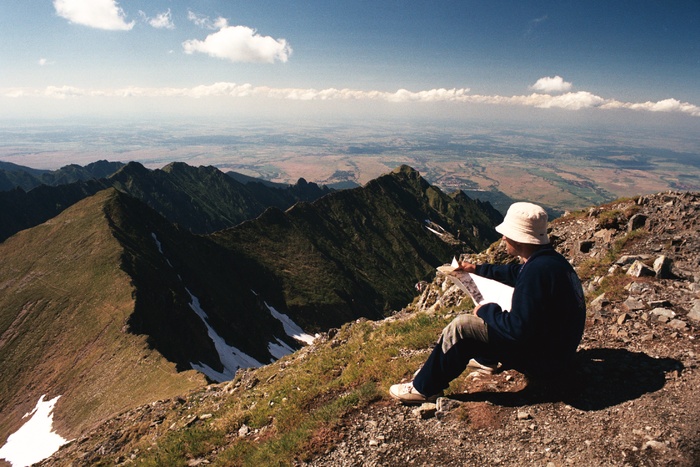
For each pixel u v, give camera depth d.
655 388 5.64
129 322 88.88
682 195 17.94
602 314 8.30
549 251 5.30
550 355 5.40
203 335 103.94
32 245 134.38
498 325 5.27
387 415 6.93
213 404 15.70
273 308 169.12
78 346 87.88
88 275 110.12
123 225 141.75
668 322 7.32
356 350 11.62
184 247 160.62
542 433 5.44
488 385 6.77
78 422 63.28
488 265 6.38
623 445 4.85
